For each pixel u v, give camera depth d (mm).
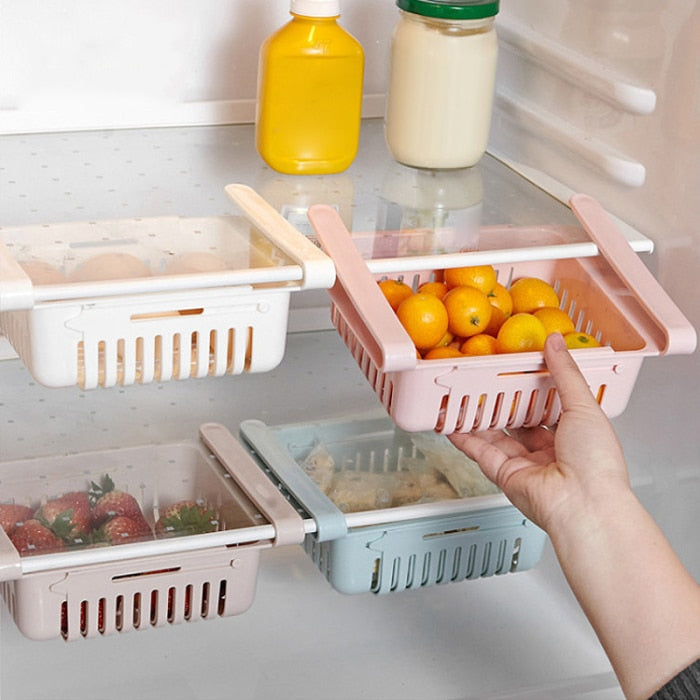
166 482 1614
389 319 1340
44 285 1241
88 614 1451
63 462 1634
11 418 1729
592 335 1588
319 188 1631
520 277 1658
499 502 1601
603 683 1855
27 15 1735
